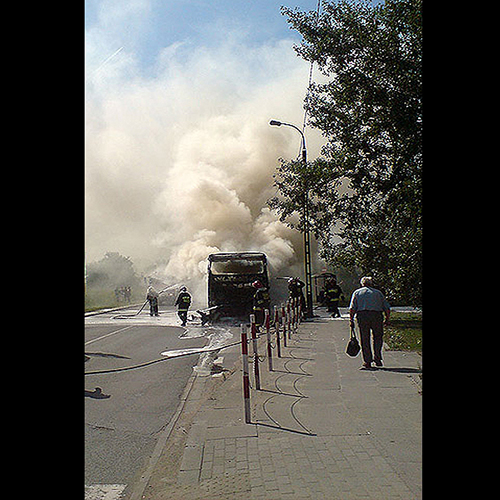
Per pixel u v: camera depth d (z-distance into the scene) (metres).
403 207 14.75
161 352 15.62
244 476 5.35
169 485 5.32
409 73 14.79
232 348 16.12
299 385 9.59
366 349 10.97
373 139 16.59
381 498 4.61
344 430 6.69
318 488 4.91
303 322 23.39
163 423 7.89
